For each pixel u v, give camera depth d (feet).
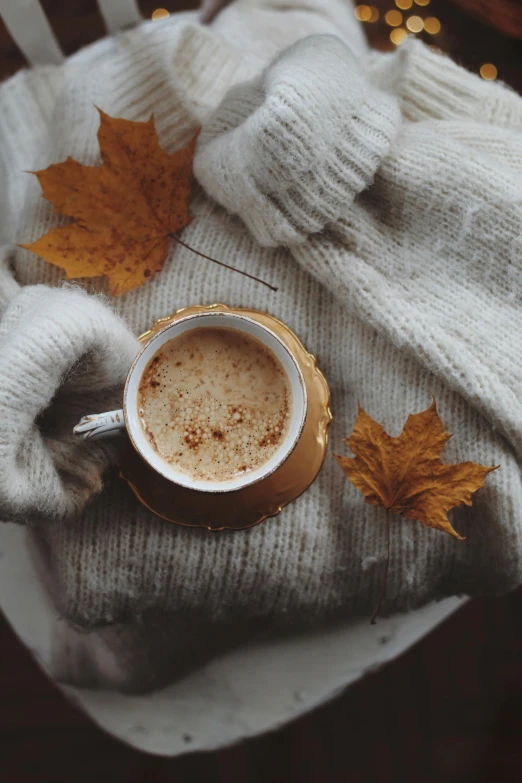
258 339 1.74
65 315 1.66
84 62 2.20
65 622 2.09
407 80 1.98
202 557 1.85
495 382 1.76
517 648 2.77
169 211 1.88
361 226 1.83
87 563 1.86
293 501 1.85
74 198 1.84
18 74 2.18
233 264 1.89
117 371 1.76
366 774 2.76
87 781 2.76
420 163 1.81
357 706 2.77
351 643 2.18
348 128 1.75
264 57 2.21
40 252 1.84
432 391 1.82
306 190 1.76
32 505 1.70
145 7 2.77
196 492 1.75
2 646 2.76
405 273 1.83
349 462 1.76
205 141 1.91
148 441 1.73
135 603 1.90
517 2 2.28
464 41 2.73
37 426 1.74
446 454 1.82
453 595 2.03
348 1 2.45
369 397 1.87
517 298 1.82
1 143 2.16
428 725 2.77
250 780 2.77
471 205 1.79
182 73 2.06
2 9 2.06
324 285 1.86
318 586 1.90
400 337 1.79
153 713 2.26
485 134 1.92
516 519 1.80
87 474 1.77
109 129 1.80
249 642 2.15
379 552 1.87
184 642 2.10
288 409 1.74
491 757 2.75
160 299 1.88
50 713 2.77
